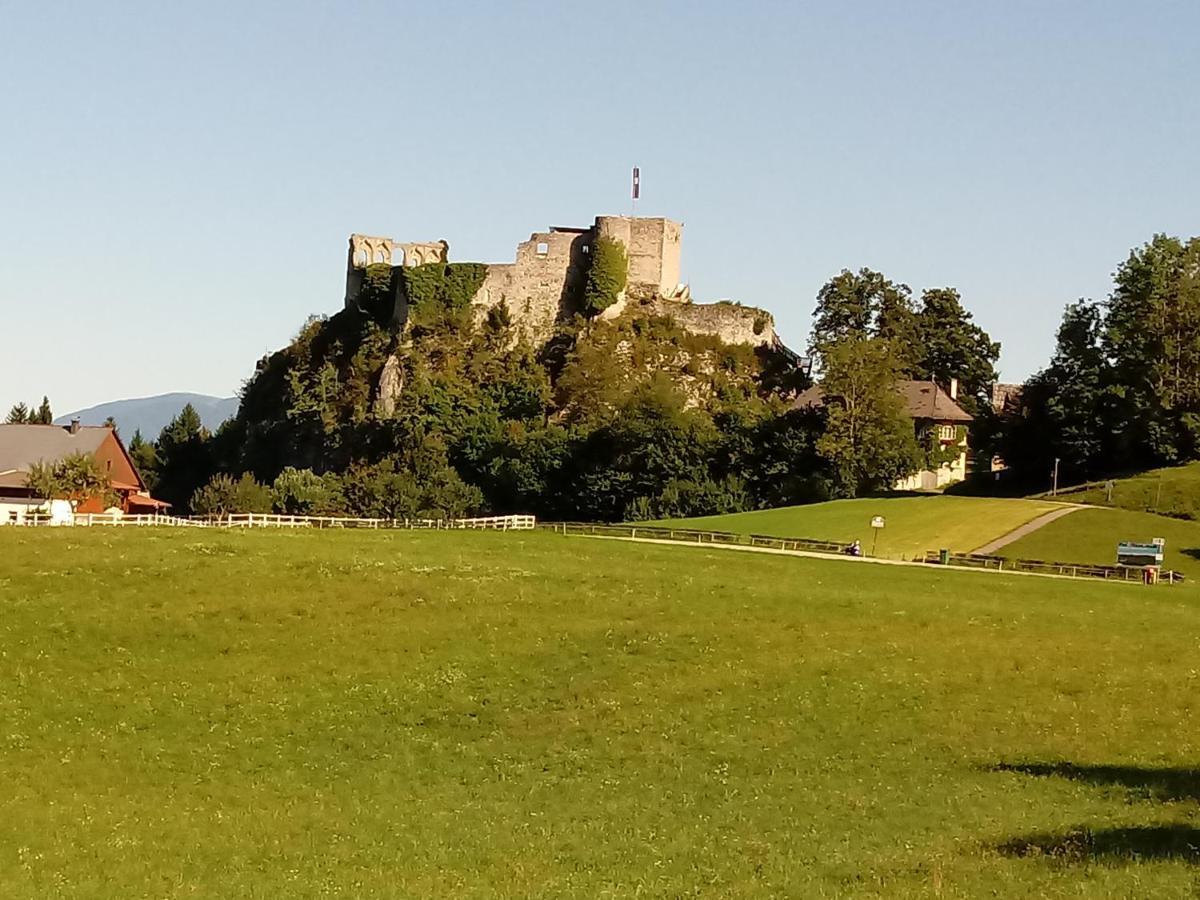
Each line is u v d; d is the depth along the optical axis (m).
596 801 40.84
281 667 56.56
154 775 44.53
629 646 60.00
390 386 191.75
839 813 38.28
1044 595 78.69
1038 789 40.09
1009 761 44.25
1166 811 36.69
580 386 186.75
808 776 43.03
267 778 44.47
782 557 94.25
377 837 37.28
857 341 172.12
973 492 161.62
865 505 134.62
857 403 158.62
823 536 118.19
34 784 43.06
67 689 52.94
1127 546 104.44
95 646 58.22
